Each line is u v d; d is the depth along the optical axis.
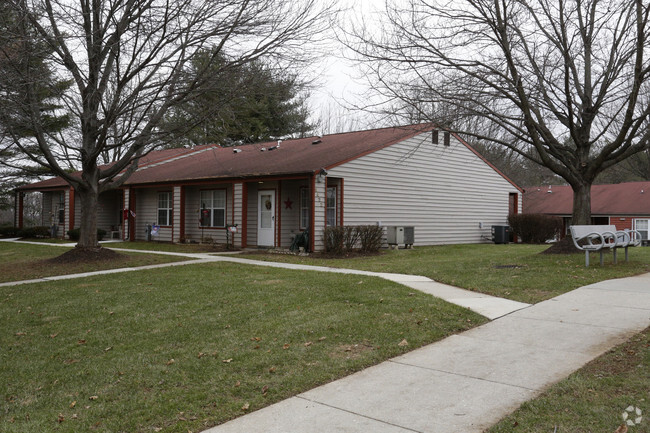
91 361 6.05
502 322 6.81
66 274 12.84
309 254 16.47
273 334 6.61
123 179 16.16
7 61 11.44
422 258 15.11
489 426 3.82
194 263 14.17
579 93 13.11
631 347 5.41
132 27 12.98
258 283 10.27
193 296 9.18
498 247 19.89
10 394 5.20
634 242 11.95
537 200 35.28
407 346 5.94
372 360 5.50
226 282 10.51
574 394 4.27
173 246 20.75
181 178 21.20
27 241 25.59
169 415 4.38
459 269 11.58
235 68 13.67
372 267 12.89
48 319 8.05
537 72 12.81
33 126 13.14
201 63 14.54
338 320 7.05
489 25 12.38
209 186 21.72
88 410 4.63
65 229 27.38
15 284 11.41
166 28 13.35
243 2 12.97
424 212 21.16
